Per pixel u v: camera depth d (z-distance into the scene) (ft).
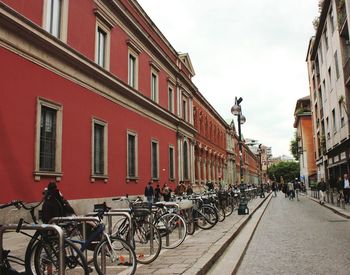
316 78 129.18
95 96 60.03
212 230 37.19
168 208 30.96
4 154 40.04
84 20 58.54
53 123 49.49
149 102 81.87
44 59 47.39
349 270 21.45
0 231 15.84
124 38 73.00
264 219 55.57
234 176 225.97
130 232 22.49
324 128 118.21
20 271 16.89
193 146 124.06
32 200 43.29
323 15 100.37
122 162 68.69
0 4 39.24
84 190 54.75
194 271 19.47
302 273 21.09
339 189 73.51
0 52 40.45
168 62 97.66
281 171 396.16
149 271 20.03
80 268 16.96
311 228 42.27
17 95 42.50
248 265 23.93
